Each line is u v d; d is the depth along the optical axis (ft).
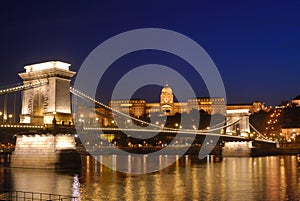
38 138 316.19
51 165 305.73
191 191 207.41
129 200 182.91
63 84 338.13
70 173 288.10
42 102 346.13
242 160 467.52
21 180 246.68
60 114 329.93
